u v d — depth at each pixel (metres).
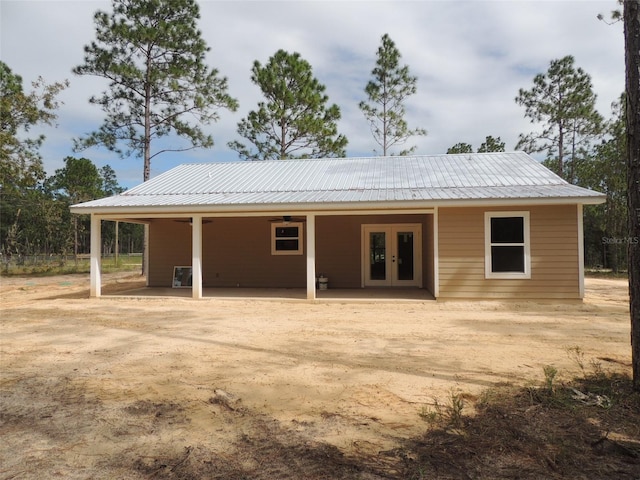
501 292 11.46
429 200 11.27
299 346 7.00
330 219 16.11
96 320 9.59
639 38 4.29
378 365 5.86
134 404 4.52
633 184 4.32
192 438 3.74
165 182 16.38
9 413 4.34
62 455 3.46
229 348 6.89
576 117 24.36
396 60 27.25
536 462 3.25
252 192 14.27
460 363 5.93
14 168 21.25
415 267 15.77
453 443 3.56
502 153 17.20
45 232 32.34
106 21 20.67
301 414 4.21
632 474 3.08
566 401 4.34
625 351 6.54
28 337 7.84
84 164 42.88
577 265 11.15
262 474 3.14
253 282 16.48
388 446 3.53
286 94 24.83
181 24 21.48
